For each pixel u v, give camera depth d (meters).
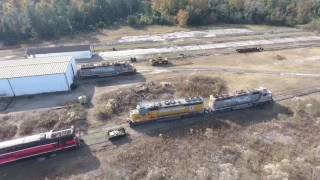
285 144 42.78
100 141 44.47
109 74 64.62
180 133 45.84
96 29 100.12
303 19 113.56
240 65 70.44
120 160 40.44
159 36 92.44
